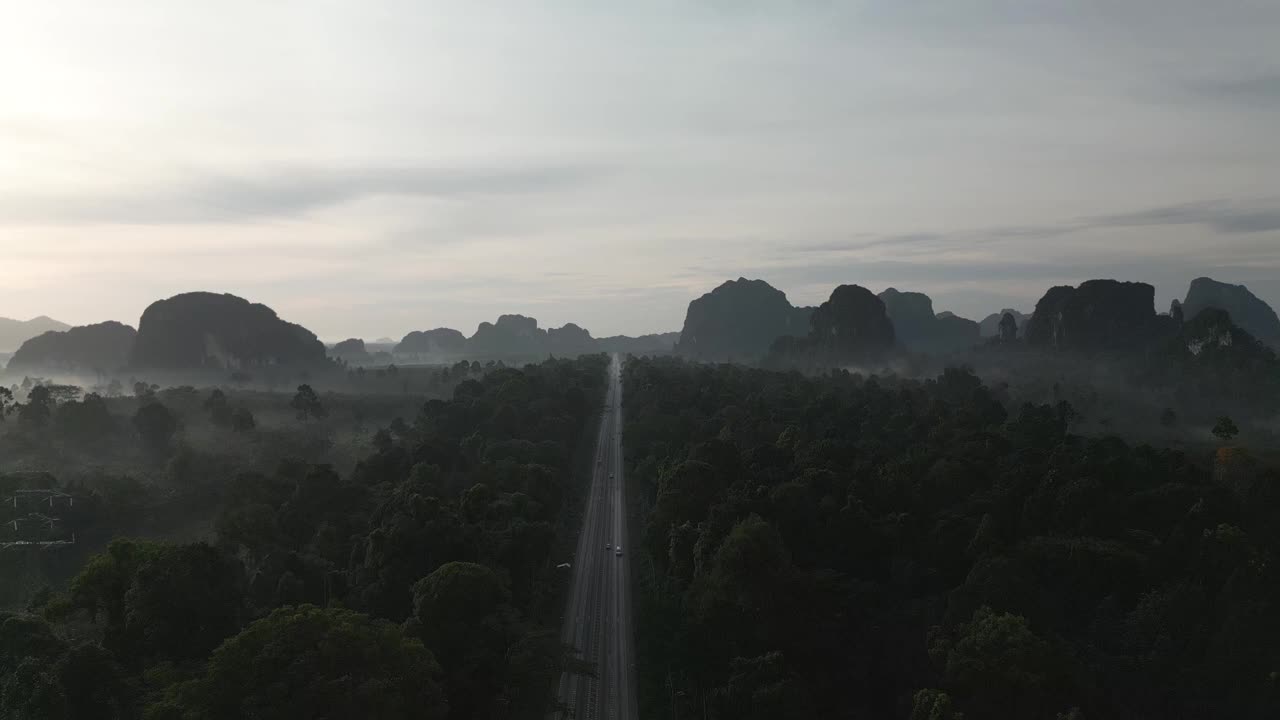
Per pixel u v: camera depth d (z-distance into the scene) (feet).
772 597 334.44
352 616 241.35
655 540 422.82
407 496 396.57
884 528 410.31
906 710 306.14
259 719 201.05
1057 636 305.32
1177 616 322.14
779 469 508.53
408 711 224.74
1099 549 360.48
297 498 437.58
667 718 291.58
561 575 414.62
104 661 218.79
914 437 616.80
